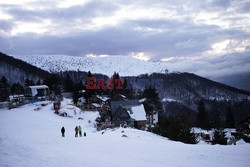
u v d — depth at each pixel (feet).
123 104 274.98
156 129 160.56
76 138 110.42
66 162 53.57
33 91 330.13
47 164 49.60
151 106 293.43
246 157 72.33
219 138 164.04
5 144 63.62
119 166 55.93
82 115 251.39
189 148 85.92
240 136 194.29
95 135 126.93
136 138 115.65
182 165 62.08
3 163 45.06
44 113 230.07
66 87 419.54
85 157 62.13
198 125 332.39
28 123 167.73
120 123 223.51
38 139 106.22
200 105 336.49
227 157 72.38
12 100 309.83
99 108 310.04
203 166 62.08
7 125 153.48
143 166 58.13
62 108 253.24
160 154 74.59
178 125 153.69
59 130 151.43
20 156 53.42
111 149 79.87
